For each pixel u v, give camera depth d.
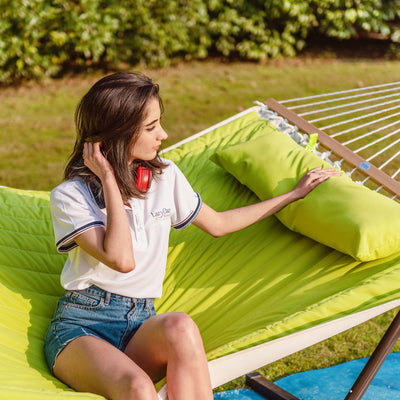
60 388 1.76
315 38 8.11
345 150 2.94
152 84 1.98
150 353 1.83
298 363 2.85
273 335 1.90
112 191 1.92
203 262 2.53
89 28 6.83
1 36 6.64
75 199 1.96
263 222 2.63
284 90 6.55
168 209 2.13
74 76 7.07
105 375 1.68
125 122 1.94
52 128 5.78
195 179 2.97
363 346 2.95
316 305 2.00
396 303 1.97
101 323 1.97
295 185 2.56
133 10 7.02
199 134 3.28
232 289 2.34
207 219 2.29
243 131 3.19
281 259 2.41
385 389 2.60
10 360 1.83
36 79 6.97
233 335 1.97
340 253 2.32
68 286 2.02
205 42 7.45
